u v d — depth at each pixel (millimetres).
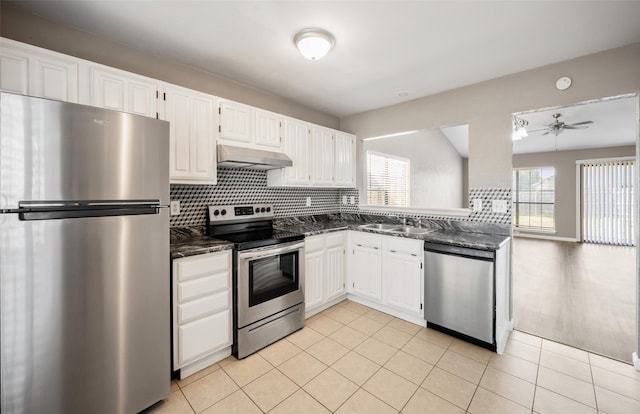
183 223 2406
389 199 4898
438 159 6645
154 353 1586
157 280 1591
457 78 2633
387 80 2680
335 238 3033
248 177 2891
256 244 2178
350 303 3168
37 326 1209
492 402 1666
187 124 2100
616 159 6527
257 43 2029
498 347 2160
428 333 2490
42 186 1208
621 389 1767
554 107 2328
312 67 2416
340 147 3545
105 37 1941
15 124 1149
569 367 1993
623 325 2604
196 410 1605
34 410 1210
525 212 7836
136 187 1489
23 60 1457
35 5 1603
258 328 2213
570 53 2158
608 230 6688
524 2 1582
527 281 3930
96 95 1685
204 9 1647
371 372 1948
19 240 1163
